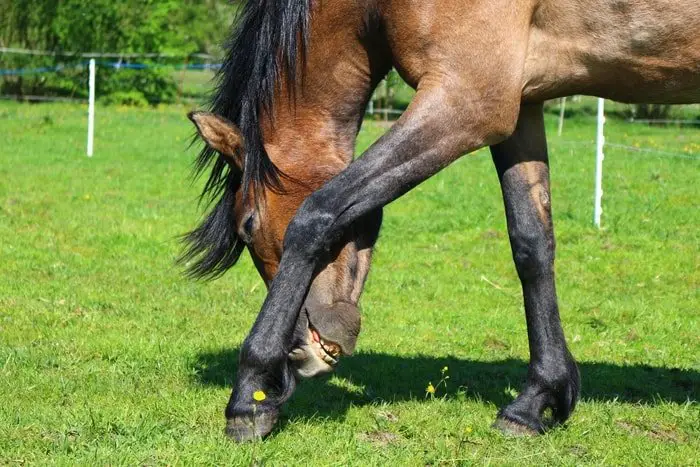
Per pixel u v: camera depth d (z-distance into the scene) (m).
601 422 5.56
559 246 11.63
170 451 4.73
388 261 10.96
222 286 9.49
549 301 5.31
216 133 4.74
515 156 5.25
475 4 4.42
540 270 5.25
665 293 9.71
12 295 8.74
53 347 7.00
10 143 20.70
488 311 8.92
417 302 9.21
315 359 4.76
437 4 4.44
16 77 32.19
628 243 11.72
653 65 4.62
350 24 4.73
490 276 10.38
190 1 36.81
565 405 5.30
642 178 16.75
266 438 4.93
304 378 4.84
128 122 26.34
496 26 4.43
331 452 4.86
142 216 13.02
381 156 4.50
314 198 4.59
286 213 4.87
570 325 8.47
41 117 26.28
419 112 4.48
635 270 10.55
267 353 4.68
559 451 5.02
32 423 5.17
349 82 4.86
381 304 9.08
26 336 7.34
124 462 4.57
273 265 4.96
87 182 15.87
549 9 4.55
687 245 11.63
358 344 7.60
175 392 5.91
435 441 5.11
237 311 8.51
